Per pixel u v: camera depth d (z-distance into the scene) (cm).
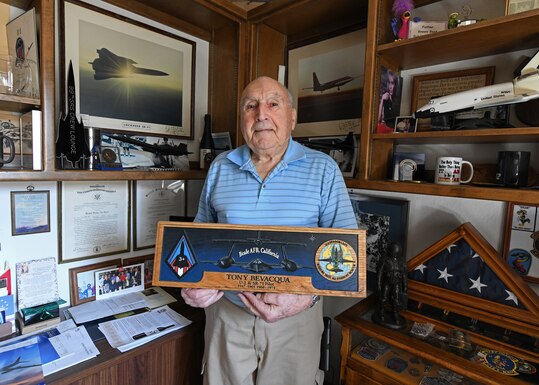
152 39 147
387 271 99
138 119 145
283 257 85
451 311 97
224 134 164
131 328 116
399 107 127
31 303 120
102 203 138
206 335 115
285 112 102
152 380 111
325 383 150
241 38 154
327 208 102
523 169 91
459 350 84
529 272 98
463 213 112
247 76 154
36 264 121
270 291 84
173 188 162
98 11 129
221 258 87
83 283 133
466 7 111
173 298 140
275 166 104
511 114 101
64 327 115
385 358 99
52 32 91
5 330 109
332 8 135
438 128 101
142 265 148
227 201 105
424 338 90
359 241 85
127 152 139
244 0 160
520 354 82
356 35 141
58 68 122
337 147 139
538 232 96
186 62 162
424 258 103
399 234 124
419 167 119
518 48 100
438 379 89
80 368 93
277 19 147
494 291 89
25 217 118
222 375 110
